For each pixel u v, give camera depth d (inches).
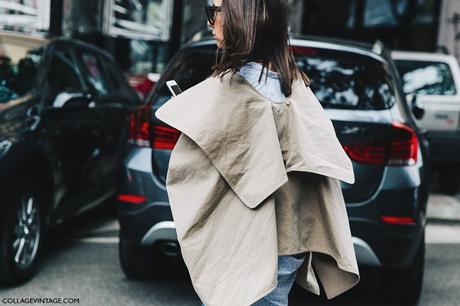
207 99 89.9
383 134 170.1
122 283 195.2
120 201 178.4
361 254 168.7
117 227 266.1
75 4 510.9
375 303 188.2
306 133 91.4
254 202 88.2
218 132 88.7
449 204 342.6
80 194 229.9
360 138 169.5
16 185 182.5
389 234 168.2
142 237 175.0
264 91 91.9
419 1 609.9
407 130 172.7
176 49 572.4
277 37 93.7
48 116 206.7
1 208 177.9
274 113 91.4
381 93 179.3
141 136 177.6
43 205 203.9
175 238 172.2
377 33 640.4
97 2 535.2
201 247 89.8
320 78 180.7
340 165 92.2
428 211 320.5
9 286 187.8
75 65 247.6
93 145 239.1
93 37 536.4
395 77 192.7
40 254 217.6
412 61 381.1
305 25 642.8
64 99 215.2
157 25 569.0
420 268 183.2
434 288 205.0
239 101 89.6
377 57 188.5
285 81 93.1
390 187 168.9
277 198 92.2
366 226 167.6
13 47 218.4
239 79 90.2
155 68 568.7
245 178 88.9
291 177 92.6
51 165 203.5
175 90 99.3
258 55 93.0
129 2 557.6
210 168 90.4
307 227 95.1
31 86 208.4
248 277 88.0
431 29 593.0
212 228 90.2
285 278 95.3
